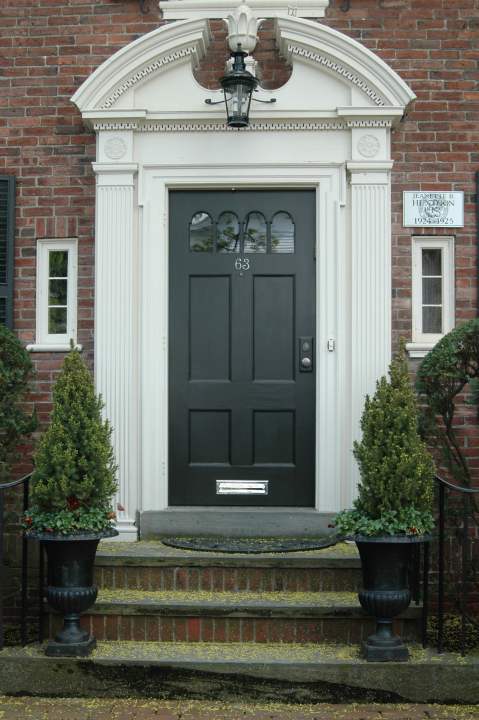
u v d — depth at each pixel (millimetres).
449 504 5840
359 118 6254
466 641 5473
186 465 6449
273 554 5746
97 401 5488
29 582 6297
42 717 4766
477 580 6148
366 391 6246
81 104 6289
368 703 4988
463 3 6434
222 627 5379
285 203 6477
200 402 6457
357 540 4980
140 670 5051
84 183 6477
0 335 5871
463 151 6391
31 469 6375
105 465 5246
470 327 5566
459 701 4984
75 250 6480
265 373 6465
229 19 6188
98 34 6504
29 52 6512
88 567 5172
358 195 6293
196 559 5641
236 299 6473
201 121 6328
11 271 6449
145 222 6355
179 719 4746
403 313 6344
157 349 6355
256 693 5004
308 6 6434
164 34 6234
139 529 6273
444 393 5738
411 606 5438
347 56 6227
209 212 6492
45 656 5109
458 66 6414
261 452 6449
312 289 6453
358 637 5355
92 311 6430
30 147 6508
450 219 6352
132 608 5379
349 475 6234
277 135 6367
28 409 6438
